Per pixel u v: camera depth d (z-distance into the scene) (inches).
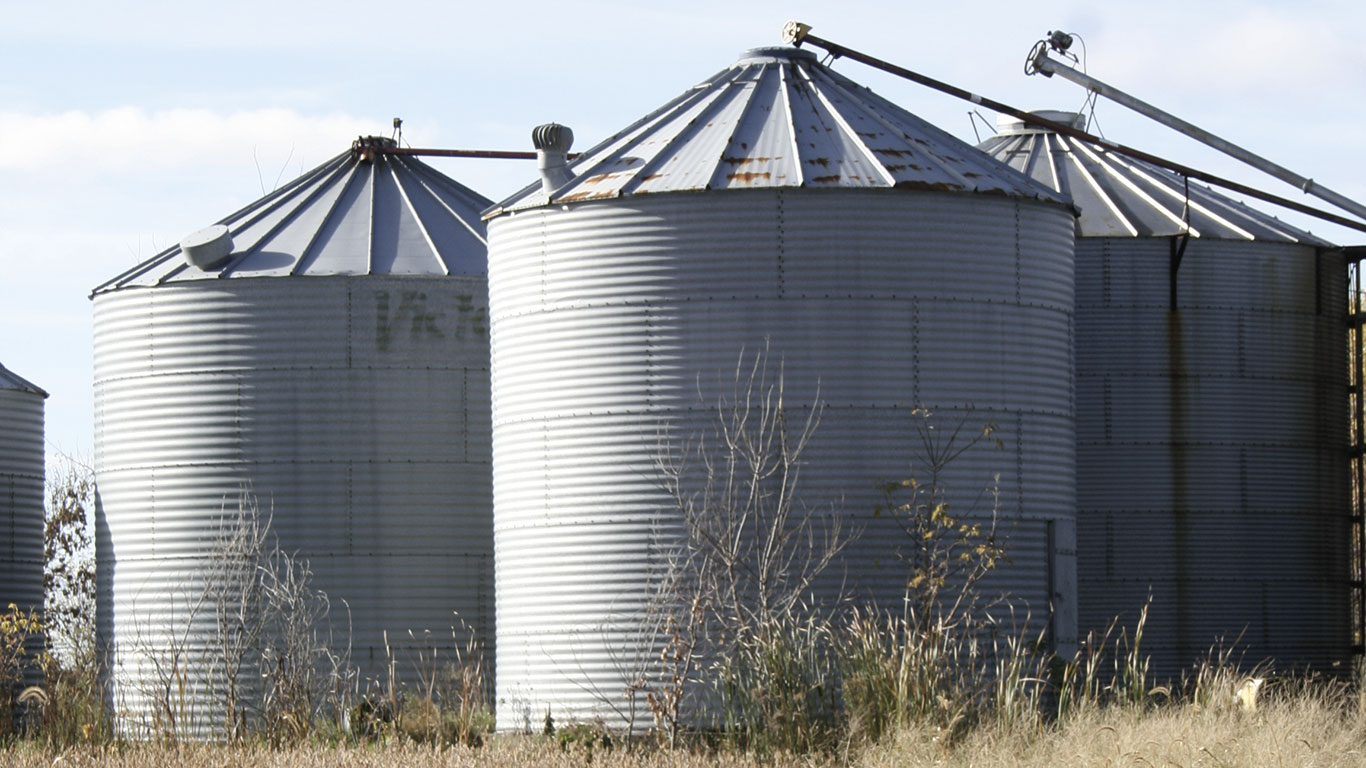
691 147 1359.5
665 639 1274.6
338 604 1515.7
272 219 1626.5
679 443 1289.4
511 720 1337.4
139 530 1556.3
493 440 1387.8
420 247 1585.9
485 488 1549.0
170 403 1556.3
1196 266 1625.2
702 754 1116.5
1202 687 1186.6
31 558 1855.3
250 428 1540.4
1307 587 1635.1
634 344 1304.1
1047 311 1358.3
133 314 1578.5
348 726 1326.3
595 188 1327.5
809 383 1283.2
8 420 1839.3
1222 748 991.6
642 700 1274.6
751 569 1266.0
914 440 1291.8
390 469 1535.4
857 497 1278.3
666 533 1285.7
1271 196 1620.3
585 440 1312.7
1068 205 1379.2
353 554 1524.4
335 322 1542.8
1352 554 1680.6
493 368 1389.0
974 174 1343.5
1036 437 1339.8
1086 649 1424.7
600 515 1302.9
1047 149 1713.8
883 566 1274.6
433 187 1675.7
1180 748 995.3
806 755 1101.1
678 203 1302.9
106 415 1593.3
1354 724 1098.1
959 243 1316.4
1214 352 1620.3
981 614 1294.3
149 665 1533.0
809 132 1362.0
